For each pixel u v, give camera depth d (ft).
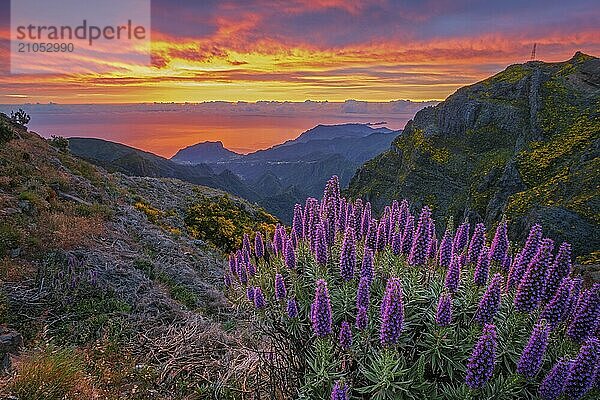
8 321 28.68
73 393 21.52
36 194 51.65
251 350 27.86
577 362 15.06
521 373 15.99
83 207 55.47
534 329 15.72
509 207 106.52
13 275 34.04
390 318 16.69
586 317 17.11
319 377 19.36
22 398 19.61
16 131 83.20
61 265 37.04
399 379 17.66
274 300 25.77
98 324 31.14
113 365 26.89
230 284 33.27
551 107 152.05
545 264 17.63
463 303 20.04
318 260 24.09
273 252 30.37
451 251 22.12
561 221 83.25
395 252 24.12
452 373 18.02
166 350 29.48
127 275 39.73
